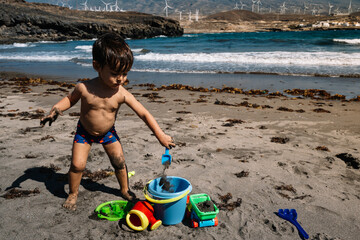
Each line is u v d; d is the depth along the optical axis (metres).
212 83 13.12
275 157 4.68
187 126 6.50
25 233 2.58
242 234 2.66
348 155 4.63
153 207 2.80
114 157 3.12
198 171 4.05
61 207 3.03
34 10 66.62
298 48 28.05
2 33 58.03
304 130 6.34
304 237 2.64
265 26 171.25
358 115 7.64
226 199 3.29
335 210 3.13
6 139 5.34
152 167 4.14
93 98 2.78
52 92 10.79
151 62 21.38
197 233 2.66
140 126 6.34
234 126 6.57
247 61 20.41
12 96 9.98
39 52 32.84
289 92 10.99
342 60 18.11
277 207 3.17
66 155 4.52
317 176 4.00
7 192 3.35
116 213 2.94
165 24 80.81
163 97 10.11
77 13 82.19
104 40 2.51
